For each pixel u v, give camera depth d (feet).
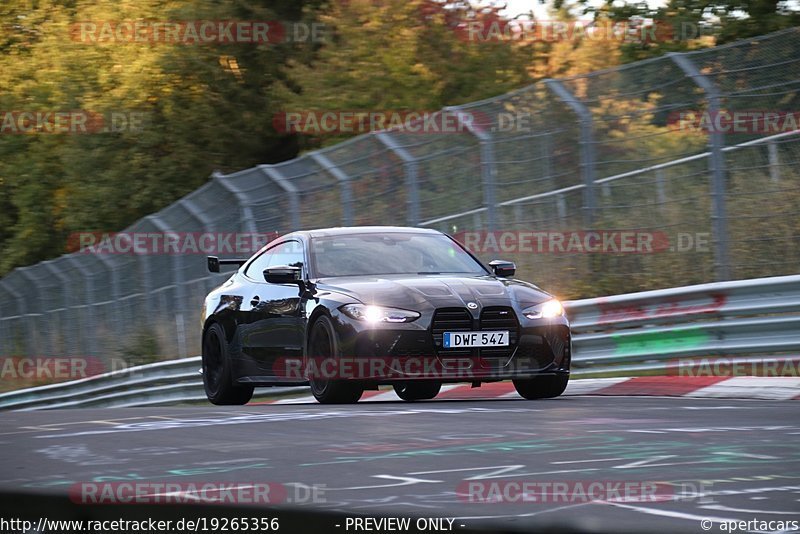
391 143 166.20
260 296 116.78
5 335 309.01
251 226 184.96
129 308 235.20
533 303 103.19
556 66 313.32
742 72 134.62
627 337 131.23
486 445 60.85
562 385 106.11
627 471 49.44
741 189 133.80
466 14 318.65
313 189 175.42
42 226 430.61
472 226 158.10
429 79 313.53
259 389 171.73
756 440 59.52
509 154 155.22
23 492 43.16
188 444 65.46
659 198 143.33
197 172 386.11
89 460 58.95
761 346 118.83
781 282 117.80
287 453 60.03
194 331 206.90
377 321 98.73
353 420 78.02
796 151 129.80
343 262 111.65
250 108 385.70
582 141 148.25
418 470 51.85
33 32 463.83
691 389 109.40
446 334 98.68
